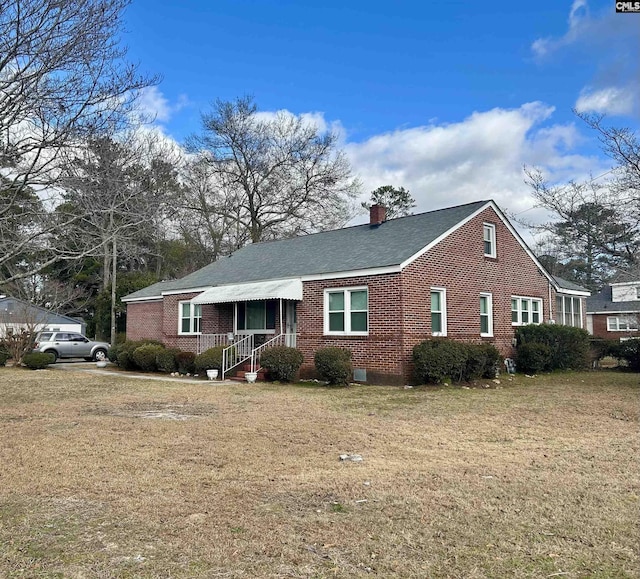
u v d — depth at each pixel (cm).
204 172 4275
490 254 2064
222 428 962
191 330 2425
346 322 1770
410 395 1429
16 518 509
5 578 388
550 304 2373
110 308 3841
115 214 1092
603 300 4375
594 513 524
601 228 1992
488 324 2008
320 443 843
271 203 4416
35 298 3222
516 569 406
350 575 396
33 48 883
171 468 690
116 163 1060
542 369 2033
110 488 604
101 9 926
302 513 526
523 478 646
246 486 614
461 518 512
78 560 420
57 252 1039
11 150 920
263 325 2109
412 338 1653
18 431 934
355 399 1359
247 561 420
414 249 1711
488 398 1367
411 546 448
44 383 1780
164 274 4538
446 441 861
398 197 5375
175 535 470
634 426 988
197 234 4409
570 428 970
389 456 762
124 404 1286
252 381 1773
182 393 1497
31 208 1020
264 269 2180
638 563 415
